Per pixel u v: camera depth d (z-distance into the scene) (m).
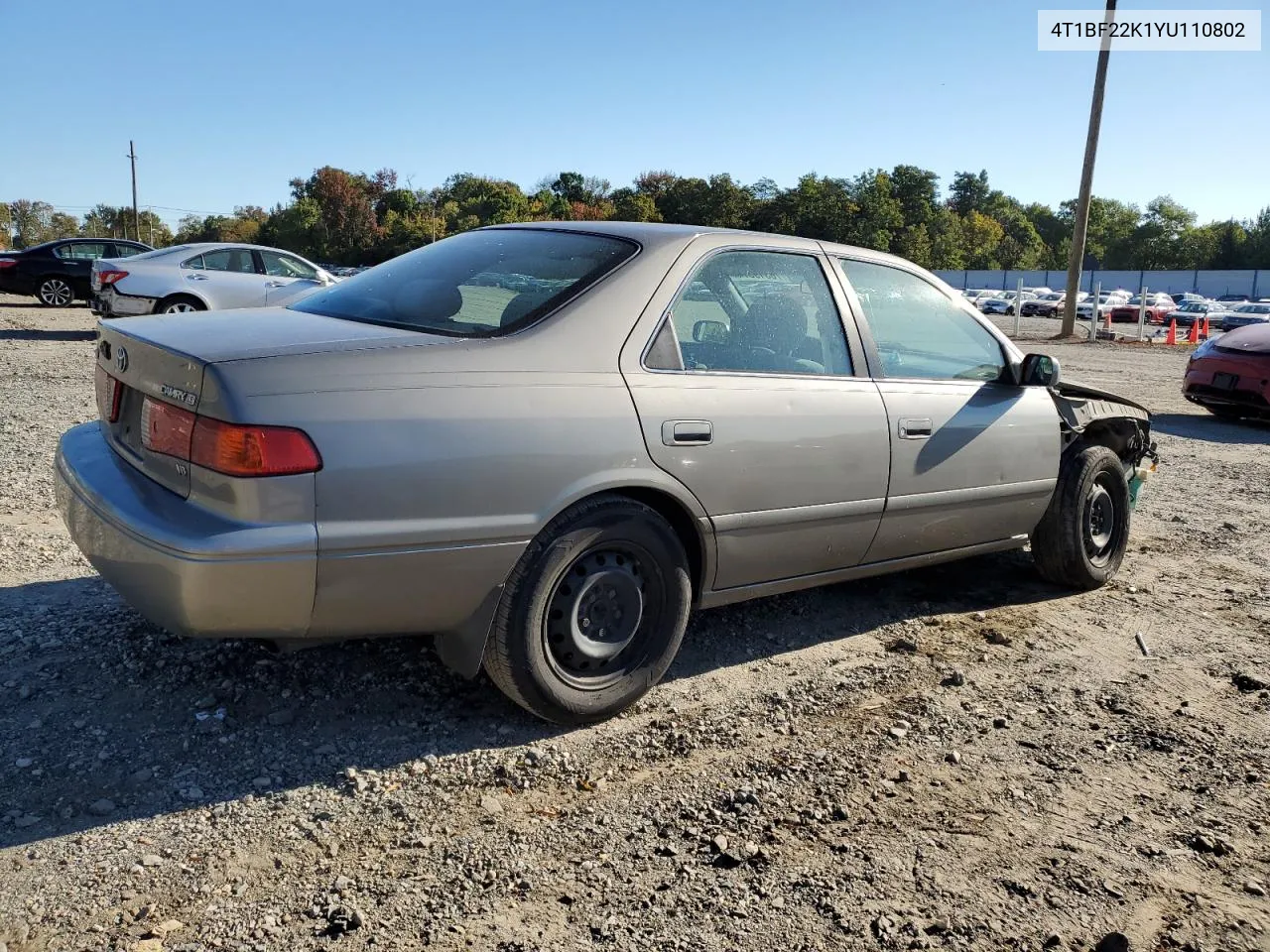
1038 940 2.38
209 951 2.18
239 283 14.26
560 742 3.18
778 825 2.79
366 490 2.71
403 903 2.38
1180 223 129.50
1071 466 4.84
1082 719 3.58
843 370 3.91
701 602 3.55
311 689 3.38
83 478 3.06
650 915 2.38
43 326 16.48
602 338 3.22
